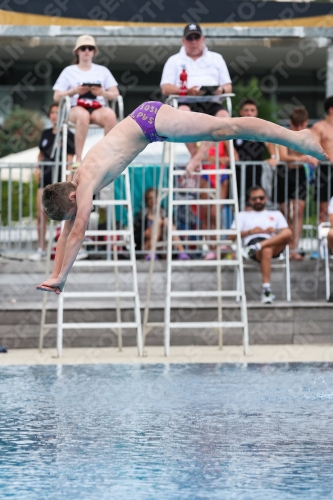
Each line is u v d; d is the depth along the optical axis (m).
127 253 15.87
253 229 15.52
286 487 5.56
